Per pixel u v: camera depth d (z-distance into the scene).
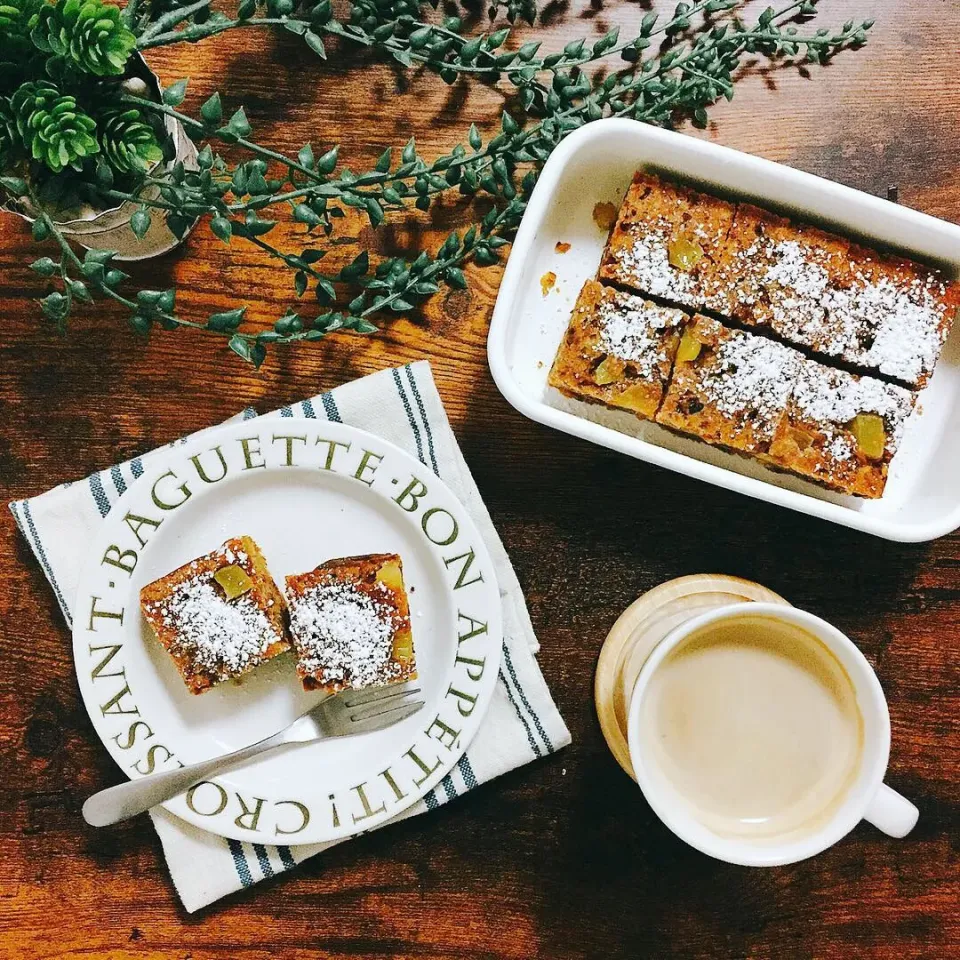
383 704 0.44
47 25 0.33
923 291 0.42
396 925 0.46
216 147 0.44
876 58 0.45
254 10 0.37
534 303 0.45
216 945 0.45
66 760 0.45
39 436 0.45
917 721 0.46
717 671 0.40
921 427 0.44
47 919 0.45
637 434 0.45
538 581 0.46
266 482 0.44
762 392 0.42
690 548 0.46
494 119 0.44
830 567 0.45
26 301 0.44
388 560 0.43
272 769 0.44
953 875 0.46
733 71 0.45
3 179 0.34
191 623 0.42
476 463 0.45
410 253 0.45
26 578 0.45
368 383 0.44
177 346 0.45
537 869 0.46
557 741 0.44
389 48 0.39
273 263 0.44
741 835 0.38
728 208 0.42
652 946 0.46
